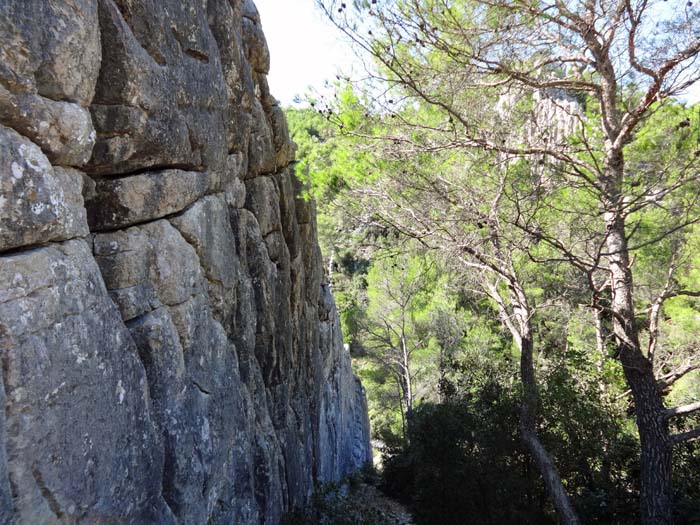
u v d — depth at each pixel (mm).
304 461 10172
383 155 7906
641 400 7742
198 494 5078
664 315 11539
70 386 3254
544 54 7184
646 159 6926
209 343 5559
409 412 16094
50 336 3137
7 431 2830
